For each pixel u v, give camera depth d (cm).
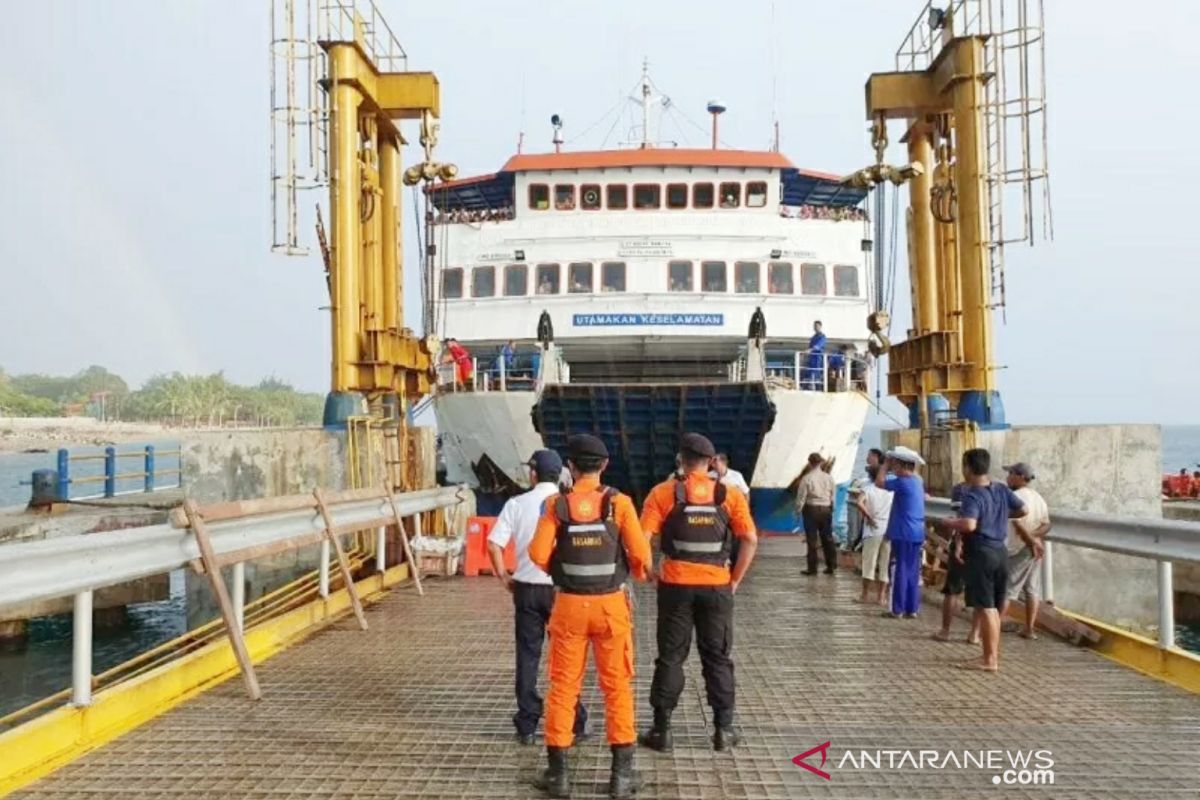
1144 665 715
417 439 1441
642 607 1035
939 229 1435
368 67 1353
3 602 462
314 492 864
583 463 477
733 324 1884
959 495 784
